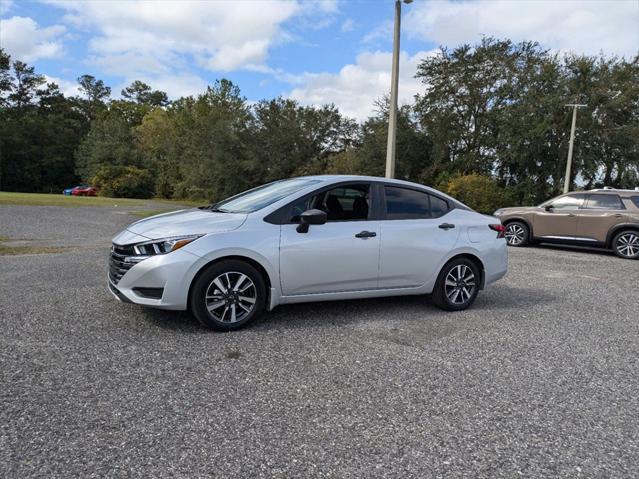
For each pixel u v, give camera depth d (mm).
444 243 5656
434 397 3395
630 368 4066
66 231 13961
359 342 4508
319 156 43250
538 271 9086
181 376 3590
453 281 5793
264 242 4707
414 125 34125
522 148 30469
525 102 30141
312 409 3156
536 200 31656
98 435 2750
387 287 5410
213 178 46062
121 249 4590
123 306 5367
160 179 60719
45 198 30656
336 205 5211
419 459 2629
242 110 48656
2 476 2340
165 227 4703
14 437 2695
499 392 3514
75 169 71312
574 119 27578
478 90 31750
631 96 29453
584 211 12336
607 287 7629
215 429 2863
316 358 4055
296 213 4973
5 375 3492
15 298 5633
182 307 4492
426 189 5824
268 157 43812
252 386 3465
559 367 4047
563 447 2803
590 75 30312
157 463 2504
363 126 36250
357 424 2982
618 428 3041
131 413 3014
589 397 3479
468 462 2615
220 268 4566
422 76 33250
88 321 4809
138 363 3803
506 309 5996
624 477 2523
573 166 30453
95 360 3832
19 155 68062
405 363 4016
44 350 4004
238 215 4887
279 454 2627
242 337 4520
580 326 5297
